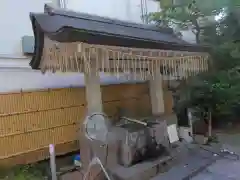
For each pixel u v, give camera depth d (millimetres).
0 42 6426
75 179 5895
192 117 9414
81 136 6105
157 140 6578
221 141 8609
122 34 5281
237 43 9359
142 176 5625
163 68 8141
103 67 5633
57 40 4254
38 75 7059
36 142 6492
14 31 6715
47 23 4762
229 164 6453
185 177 5742
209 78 9992
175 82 10828
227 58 9430
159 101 8555
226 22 9625
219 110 10398
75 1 8289
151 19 10414
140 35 6418
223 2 9305
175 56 6820
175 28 10141
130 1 10555
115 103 8617
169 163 6453
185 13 9672
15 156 6090
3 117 5930
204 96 10180
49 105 6793
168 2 10062
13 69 6566
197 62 7754
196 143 8180
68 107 7184
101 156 5691
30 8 7082
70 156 7176
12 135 6062
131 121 6918
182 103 10375
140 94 9539
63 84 7609
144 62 6758
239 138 8945
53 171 5352
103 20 6582
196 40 10016
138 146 6078
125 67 6430
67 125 7133
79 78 8000
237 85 9703
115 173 5531
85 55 4688
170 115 8391
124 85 9008
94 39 4605
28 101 6387
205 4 9453
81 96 7492
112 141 5914
